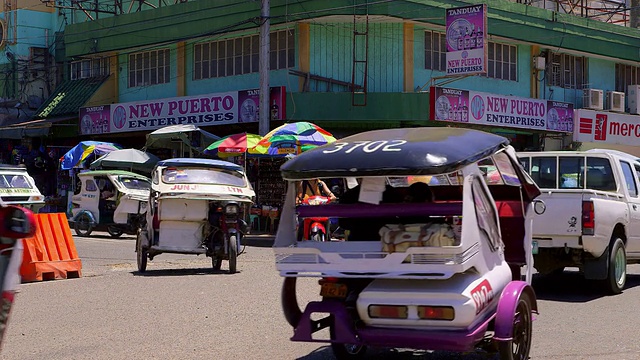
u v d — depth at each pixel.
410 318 5.75
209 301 10.03
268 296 10.45
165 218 13.03
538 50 28.56
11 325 8.47
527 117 26.70
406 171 5.72
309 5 24.12
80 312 9.25
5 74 35.19
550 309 9.64
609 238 10.56
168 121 26.94
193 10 27.11
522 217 7.36
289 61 25.19
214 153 22.06
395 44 24.88
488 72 27.22
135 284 11.68
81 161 26.50
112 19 29.66
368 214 6.17
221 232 13.30
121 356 7.04
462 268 5.60
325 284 6.25
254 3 25.27
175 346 7.46
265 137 21.03
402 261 5.73
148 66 29.56
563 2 30.80
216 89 27.25
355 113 23.92
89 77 31.73
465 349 5.65
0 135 32.69
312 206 6.39
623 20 33.34
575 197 10.27
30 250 11.98
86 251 17.81
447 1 25.06
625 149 31.61
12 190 19.98
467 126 25.38
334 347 6.79
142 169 25.16
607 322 8.70
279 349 7.36
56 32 34.34
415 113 23.84
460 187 7.55
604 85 31.28
